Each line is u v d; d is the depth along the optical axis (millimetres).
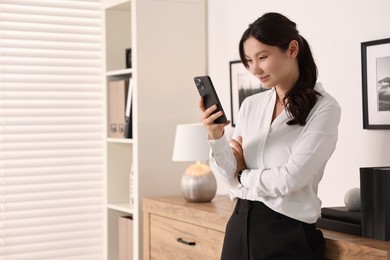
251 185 2129
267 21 2057
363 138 2648
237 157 2232
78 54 4102
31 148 3973
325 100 2068
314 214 2107
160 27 3568
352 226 2193
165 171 3594
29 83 3982
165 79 3586
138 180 3520
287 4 3070
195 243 2898
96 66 4152
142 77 3527
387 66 2506
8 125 3930
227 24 3520
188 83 3648
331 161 2820
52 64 4035
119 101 3803
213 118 2180
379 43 2535
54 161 4039
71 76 4090
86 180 4125
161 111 3578
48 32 4020
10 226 3939
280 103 2191
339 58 2768
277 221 2117
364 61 2602
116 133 3852
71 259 4090
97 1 4148
